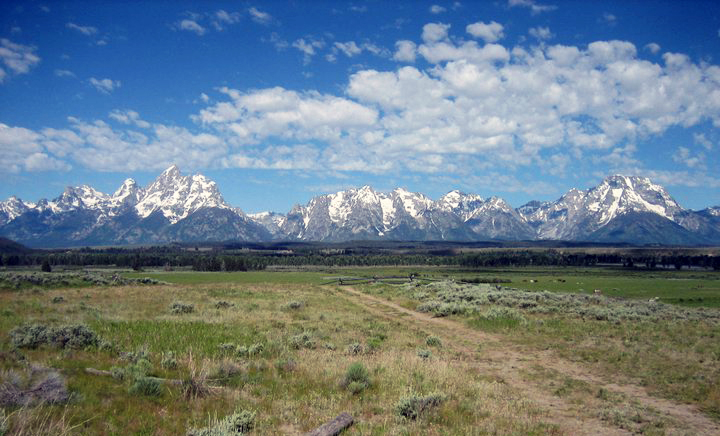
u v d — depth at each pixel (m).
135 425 12.09
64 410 12.03
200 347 22.97
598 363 23.92
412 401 14.70
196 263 185.88
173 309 40.28
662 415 16.11
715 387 19.23
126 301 47.81
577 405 17.09
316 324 35.84
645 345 27.59
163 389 15.09
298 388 16.91
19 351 17.30
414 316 45.88
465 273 166.88
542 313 43.25
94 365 17.50
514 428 13.80
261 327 31.97
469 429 13.38
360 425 13.41
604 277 141.75
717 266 195.75
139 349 20.27
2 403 11.90
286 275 149.25
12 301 40.84
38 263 197.38
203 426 12.47
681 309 50.16
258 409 14.23
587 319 38.88
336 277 138.12
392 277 139.75
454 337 32.53
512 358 25.70
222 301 48.84
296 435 12.41
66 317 30.61
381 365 20.88
